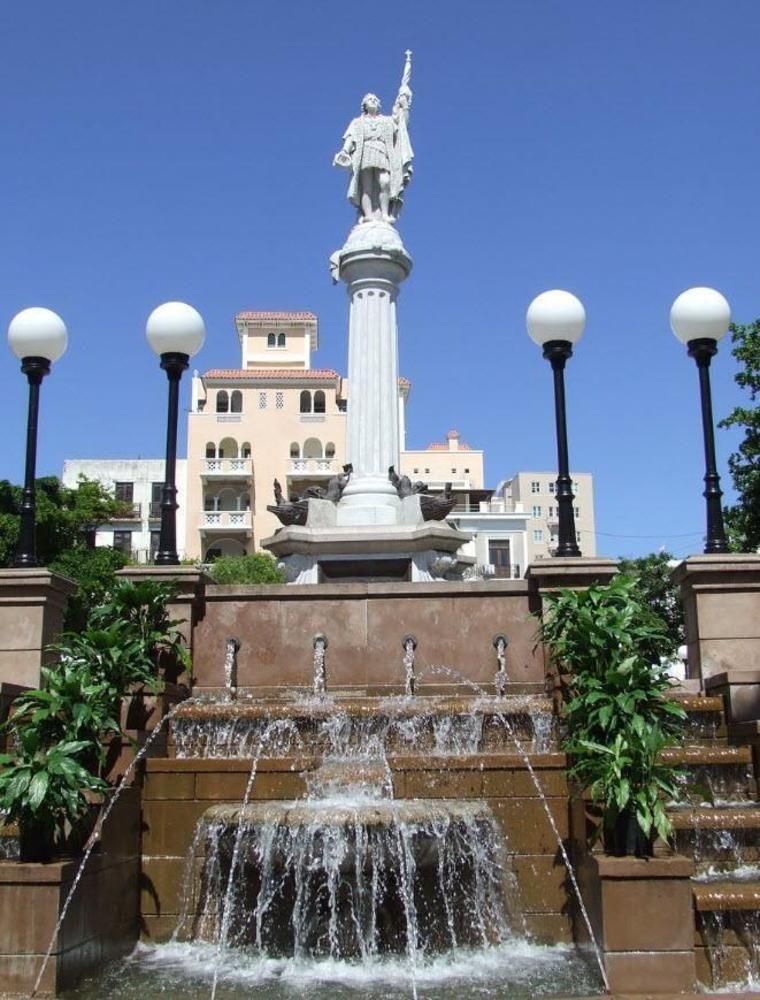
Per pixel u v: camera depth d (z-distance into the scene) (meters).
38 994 7.48
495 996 7.51
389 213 20.41
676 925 7.52
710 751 10.30
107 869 8.64
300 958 8.56
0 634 12.95
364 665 13.73
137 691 10.98
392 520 18.30
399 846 8.54
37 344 13.70
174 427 13.95
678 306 13.86
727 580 12.76
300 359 78.19
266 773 9.79
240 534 67.56
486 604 13.80
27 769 7.99
